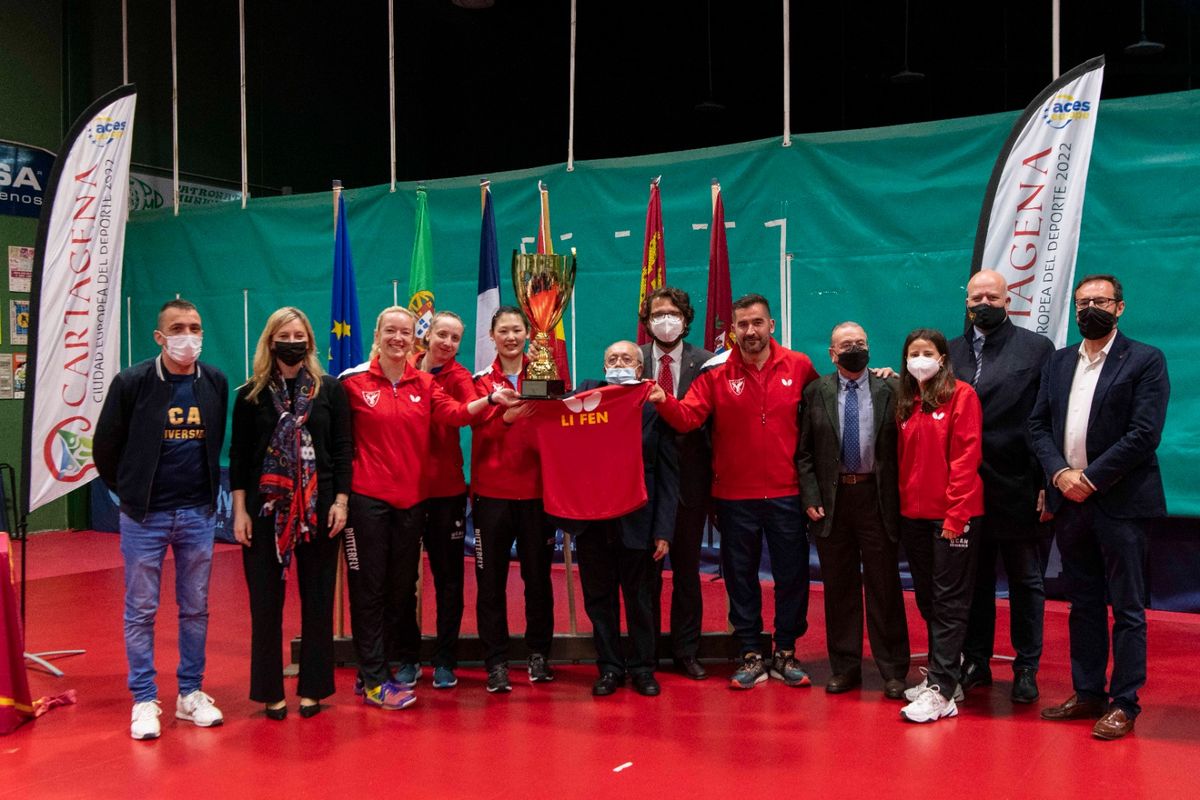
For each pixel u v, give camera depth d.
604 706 4.29
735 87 11.16
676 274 7.31
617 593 4.52
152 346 9.59
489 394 4.37
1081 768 3.51
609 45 11.51
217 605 6.40
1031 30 10.35
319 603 4.16
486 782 3.44
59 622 6.00
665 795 3.31
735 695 4.42
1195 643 5.27
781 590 4.59
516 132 11.94
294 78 10.99
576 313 7.67
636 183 7.46
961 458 4.05
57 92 9.59
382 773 3.54
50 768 3.64
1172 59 9.91
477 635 5.13
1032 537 4.25
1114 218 6.05
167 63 10.03
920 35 10.66
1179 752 3.66
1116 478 3.77
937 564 4.12
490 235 5.62
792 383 4.53
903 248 6.62
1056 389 3.99
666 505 4.43
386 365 4.34
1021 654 4.31
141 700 4.03
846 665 4.45
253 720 4.15
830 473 4.37
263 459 4.04
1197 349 5.87
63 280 5.55
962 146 6.45
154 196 9.89
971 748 3.71
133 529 3.99
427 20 12.22
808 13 10.92
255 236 8.99
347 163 11.56
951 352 4.43
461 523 4.62
